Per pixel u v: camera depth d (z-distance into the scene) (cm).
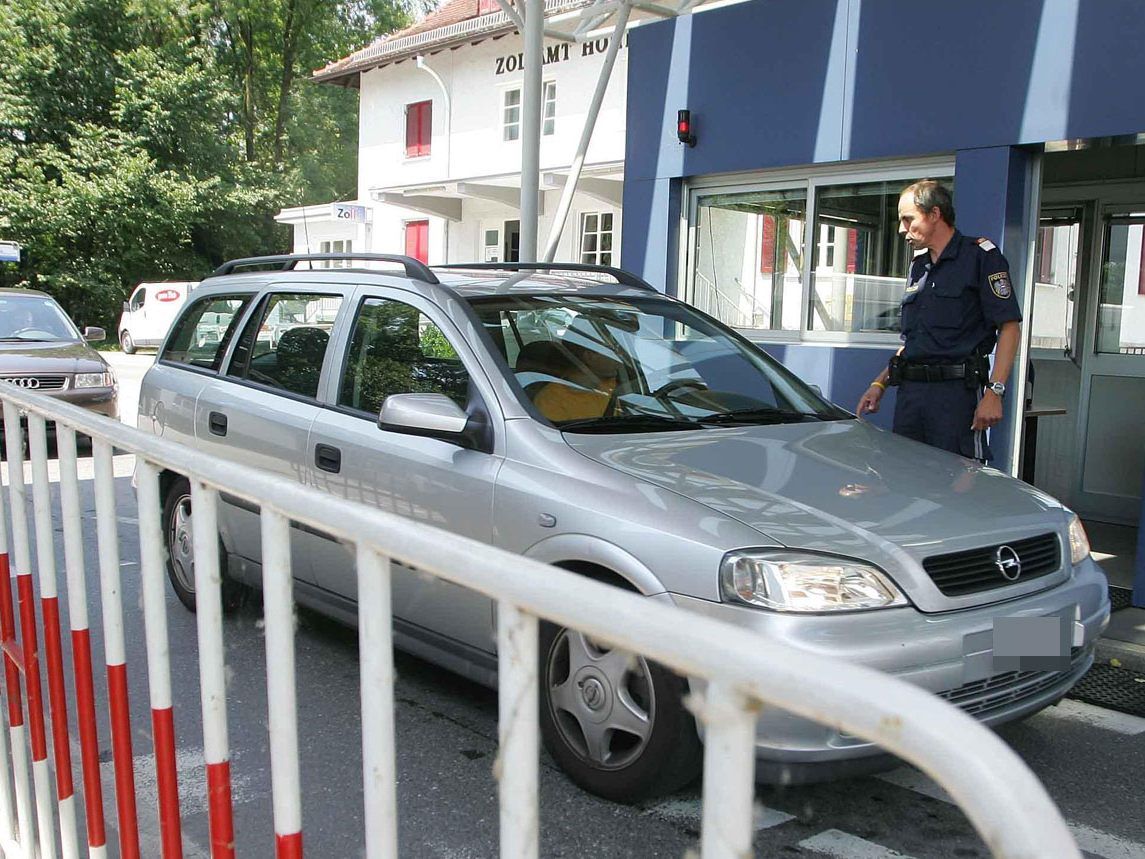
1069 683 329
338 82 2438
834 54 659
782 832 300
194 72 3231
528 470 340
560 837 292
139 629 470
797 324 718
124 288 3209
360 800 315
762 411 415
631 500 311
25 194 3031
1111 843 303
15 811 263
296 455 429
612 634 88
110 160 3112
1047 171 704
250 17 3719
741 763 79
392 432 373
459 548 104
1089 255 702
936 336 494
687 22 735
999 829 66
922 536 300
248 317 500
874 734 72
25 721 254
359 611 120
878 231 668
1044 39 566
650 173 773
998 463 611
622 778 302
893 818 309
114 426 185
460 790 327
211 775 158
